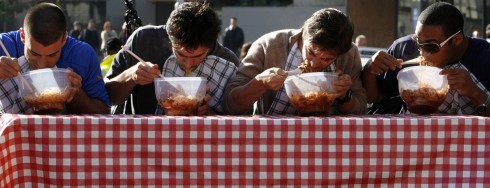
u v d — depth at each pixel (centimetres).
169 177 301
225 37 1789
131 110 415
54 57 341
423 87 338
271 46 369
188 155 301
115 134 298
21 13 1612
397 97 405
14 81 351
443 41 366
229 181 303
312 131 303
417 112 344
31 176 297
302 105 335
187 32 341
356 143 304
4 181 288
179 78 329
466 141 307
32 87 324
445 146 306
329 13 339
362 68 398
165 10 1997
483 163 307
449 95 374
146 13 2002
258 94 343
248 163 302
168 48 399
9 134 291
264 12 2008
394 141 305
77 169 298
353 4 1702
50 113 328
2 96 351
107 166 299
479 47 388
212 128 300
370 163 305
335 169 305
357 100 370
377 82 398
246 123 301
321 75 331
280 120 302
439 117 310
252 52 373
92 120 297
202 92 332
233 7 2022
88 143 298
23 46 363
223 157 302
